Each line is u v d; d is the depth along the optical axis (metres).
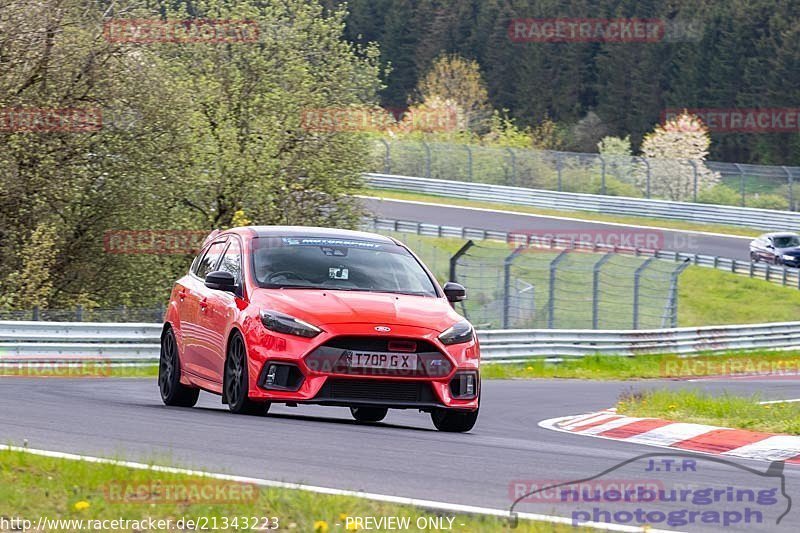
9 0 81.25
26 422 25.77
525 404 47.28
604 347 83.12
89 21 84.56
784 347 101.25
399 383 27.92
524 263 133.75
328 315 28.06
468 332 29.33
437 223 161.12
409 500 18.27
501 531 16.45
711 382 70.12
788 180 172.25
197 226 93.56
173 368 33.84
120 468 19.08
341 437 25.56
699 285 139.00
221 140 97.31
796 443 32.97
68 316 74.06
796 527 18.48
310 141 105.25
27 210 81.94
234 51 104.00
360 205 109.19
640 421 37.22
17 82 81.81
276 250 31.20
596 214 172.75
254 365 28.08
